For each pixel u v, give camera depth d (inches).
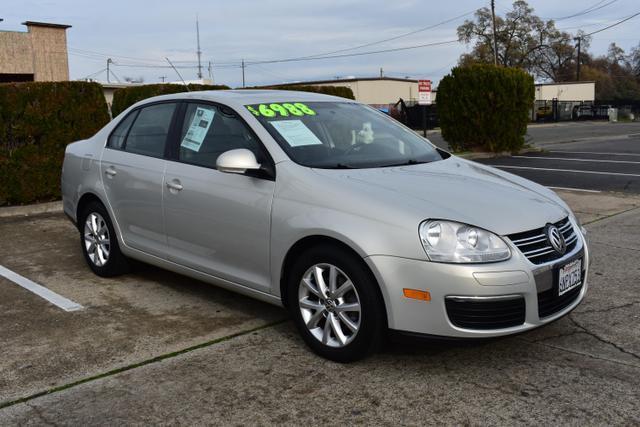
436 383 137.2
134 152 203.2
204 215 173.0
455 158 191.0
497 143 662.5
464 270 129.5
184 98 194.5
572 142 860.6
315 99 194.9
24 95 337.4
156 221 190.7
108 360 151.7
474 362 147.3
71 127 354.6
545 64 2945.4
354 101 207.5
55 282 215.9
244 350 156.5
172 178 183.5
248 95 187.5
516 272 132.1
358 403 129.3
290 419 123.9
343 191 145.3
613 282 206.5
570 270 145.1
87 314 183.8
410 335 134.5
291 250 152.0
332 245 144.1
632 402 127.6
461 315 130.6
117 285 211.6
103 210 214.2
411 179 154.8
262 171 160.4
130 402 131.3
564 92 2379.4
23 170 342.0
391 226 135.1
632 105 2381.9
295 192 152.1
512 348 155.1
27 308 189.6
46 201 357.1
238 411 127.1
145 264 223.0
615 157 606.9
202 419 124.3
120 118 216.8
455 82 665.6
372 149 177.0
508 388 134.4
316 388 135.9
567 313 145.9
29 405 130.4
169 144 191.5
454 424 120.7
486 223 135.0
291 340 162.4
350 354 143.4
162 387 137.6
